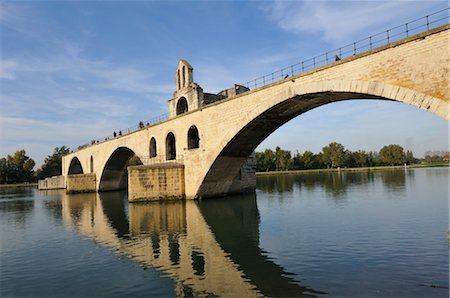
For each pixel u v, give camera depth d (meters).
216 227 23.92
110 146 59.41
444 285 11.83
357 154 135.00
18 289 13.20
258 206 33.66
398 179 63.44
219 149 33.78
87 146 70.38
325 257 15.62
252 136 33.69
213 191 40.16
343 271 13.62
